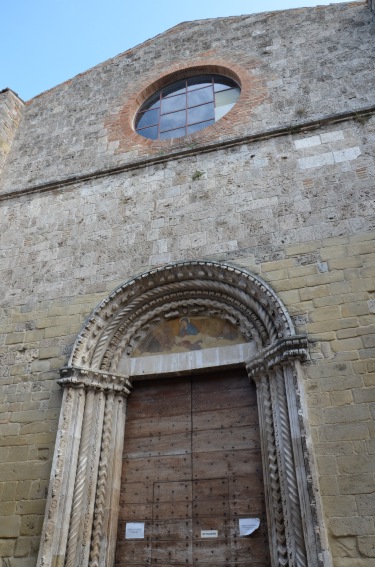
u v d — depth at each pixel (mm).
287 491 6273
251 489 6957
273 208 8789
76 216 10312
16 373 8555
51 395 8102
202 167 9938
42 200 10953
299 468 6211
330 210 8383
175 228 9266
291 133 9695
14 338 8977
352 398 6578
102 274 9188
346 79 10359
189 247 8898
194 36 13188
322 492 6086
